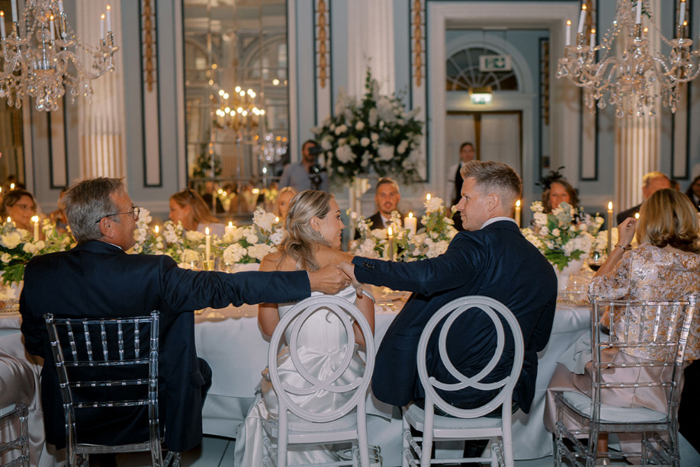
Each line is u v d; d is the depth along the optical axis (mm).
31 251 2961
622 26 3688
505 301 1978
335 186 5824
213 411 2777
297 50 7391
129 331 1979
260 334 2615
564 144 7734
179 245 3250
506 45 9430
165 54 7383
